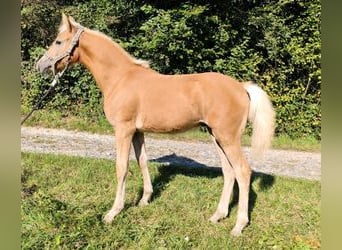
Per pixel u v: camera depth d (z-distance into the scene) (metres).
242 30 10.16
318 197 5.14
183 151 8.02
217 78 4.16
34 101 10.56
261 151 4.12
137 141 4.69
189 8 9.57
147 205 4.67
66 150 7.59
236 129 4.08
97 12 10.74
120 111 4.32
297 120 9.83
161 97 4.21
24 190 4.97
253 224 4.30
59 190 5.09
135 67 4.49
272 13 10.16
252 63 9.88
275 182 5.70
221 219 4.40
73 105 10.58
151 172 5.85
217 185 5.44
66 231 3.97
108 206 4.62
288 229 4.26
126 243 3.87
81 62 4.64
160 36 9.48
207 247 3.82
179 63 10.12
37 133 9.09
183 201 4.84
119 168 4.35
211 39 9.95
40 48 10.49
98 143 8.45
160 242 3.90
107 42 4.50
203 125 4.34
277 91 10.01
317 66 9.65
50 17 11.38
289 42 9.91
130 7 10.48
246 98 4.11
